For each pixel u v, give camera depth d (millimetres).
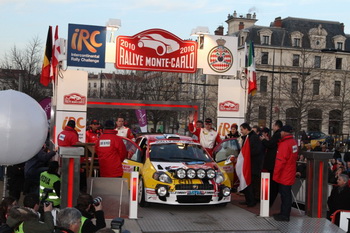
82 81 13734
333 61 66688
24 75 32219
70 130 9703
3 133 6668
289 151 8422
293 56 67188
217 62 14422
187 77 67000
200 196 8984
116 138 9578
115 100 14336
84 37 13164
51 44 13367
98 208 5887
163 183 8961
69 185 7598
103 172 9547
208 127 13078
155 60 13789
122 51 13516
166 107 14781
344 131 60000
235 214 8945
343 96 52312
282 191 8523
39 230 5117
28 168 10289
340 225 8281
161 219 8312
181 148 10336
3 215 5879
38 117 7059
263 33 67250
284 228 7938
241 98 14938
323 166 8797
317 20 71062
